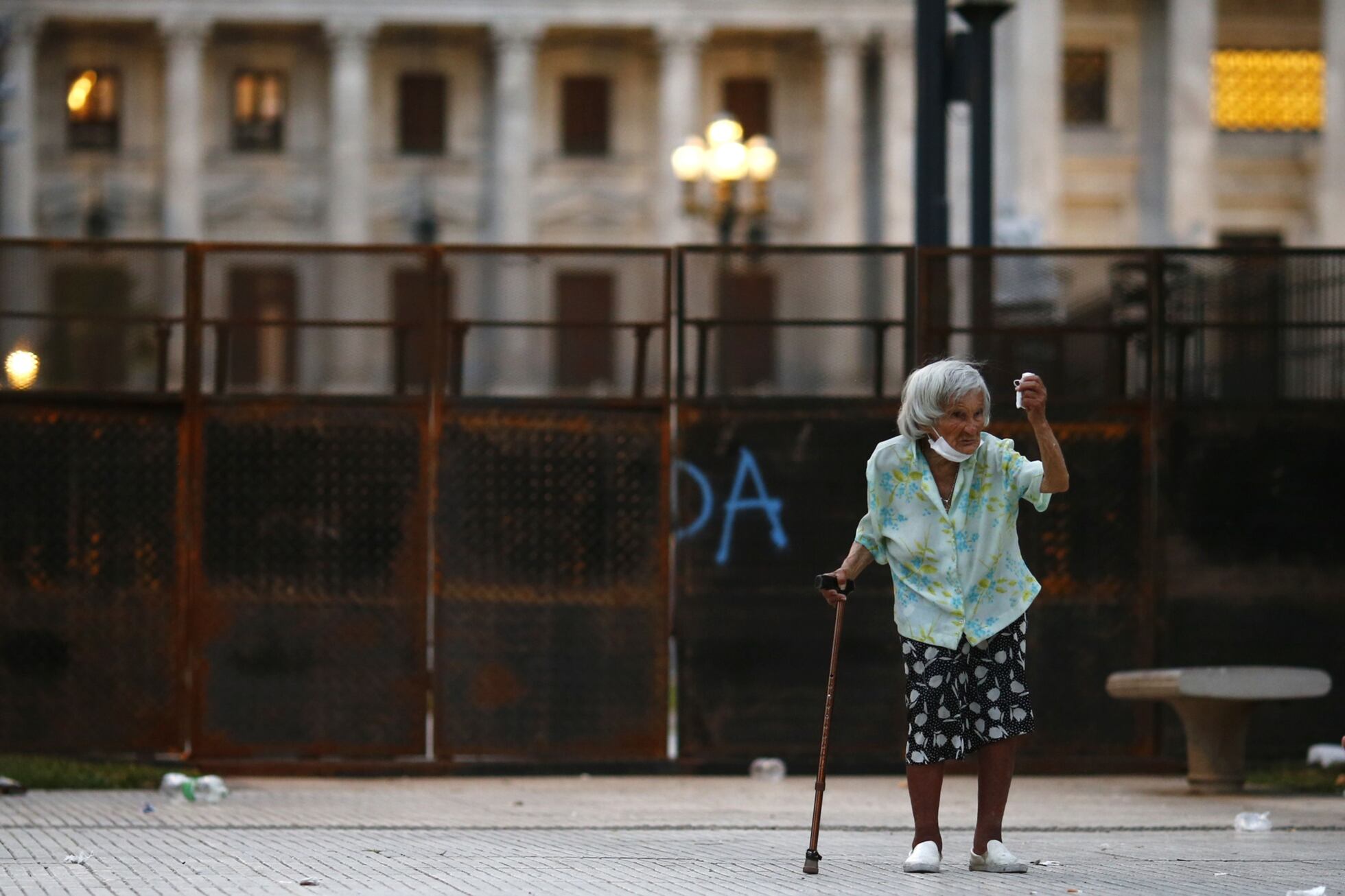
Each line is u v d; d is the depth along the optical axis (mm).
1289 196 178000
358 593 36125
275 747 35875
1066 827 27391
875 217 183625
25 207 176375
